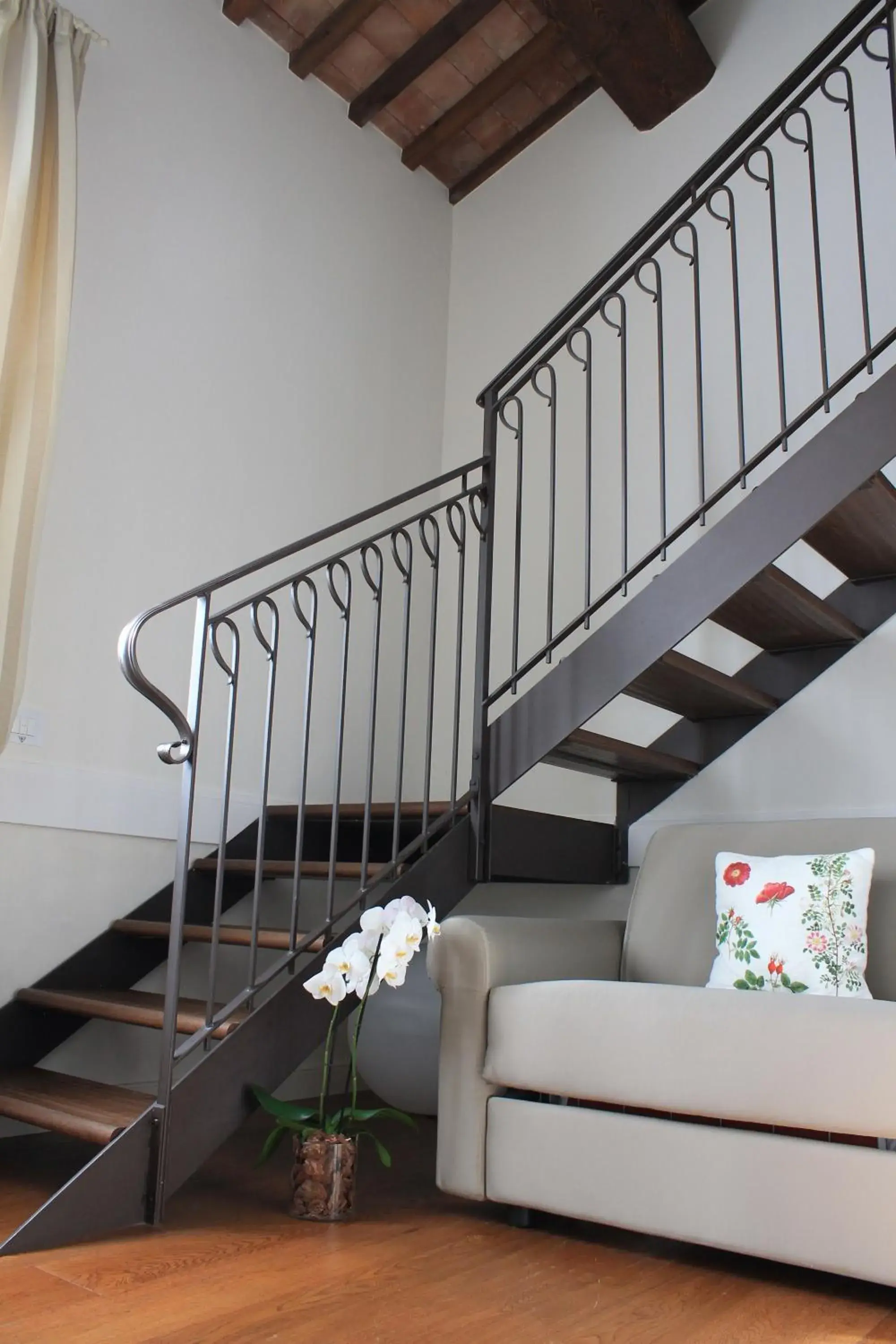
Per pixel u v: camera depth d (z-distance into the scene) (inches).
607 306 153.8
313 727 139.9
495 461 115.3
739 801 124.4
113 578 118.3
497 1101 80.9
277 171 148.1
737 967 86.2
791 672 123.9
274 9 147.0
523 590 153.3
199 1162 79.0
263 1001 87.7
